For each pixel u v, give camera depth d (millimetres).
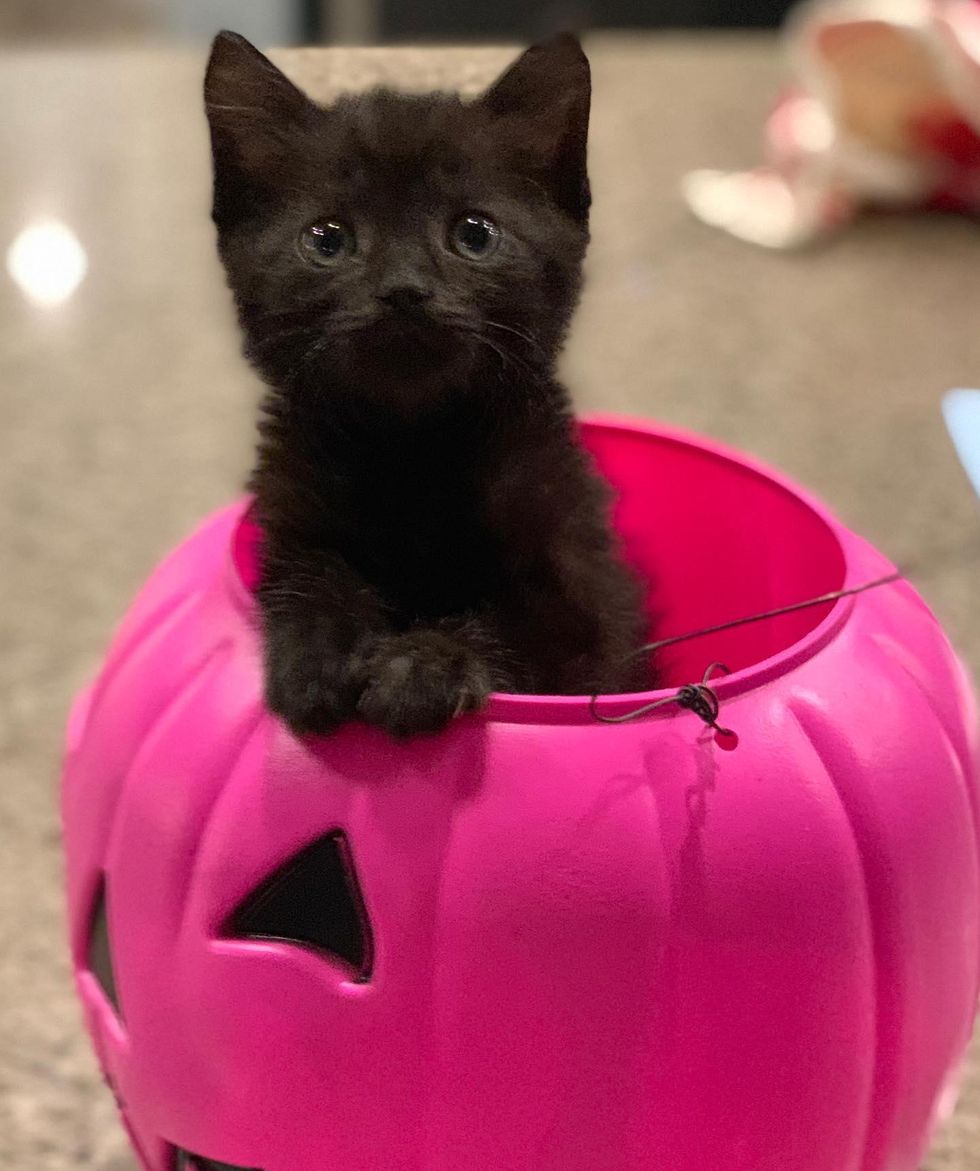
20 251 773
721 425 600
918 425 601
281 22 1022
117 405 657
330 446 276
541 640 282
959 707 270
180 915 238
